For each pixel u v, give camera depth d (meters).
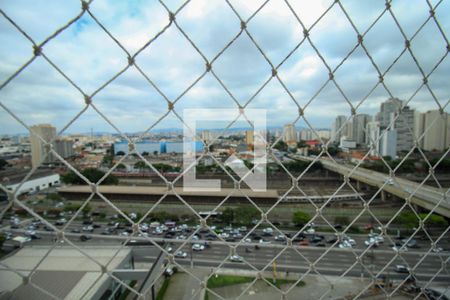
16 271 1.08
